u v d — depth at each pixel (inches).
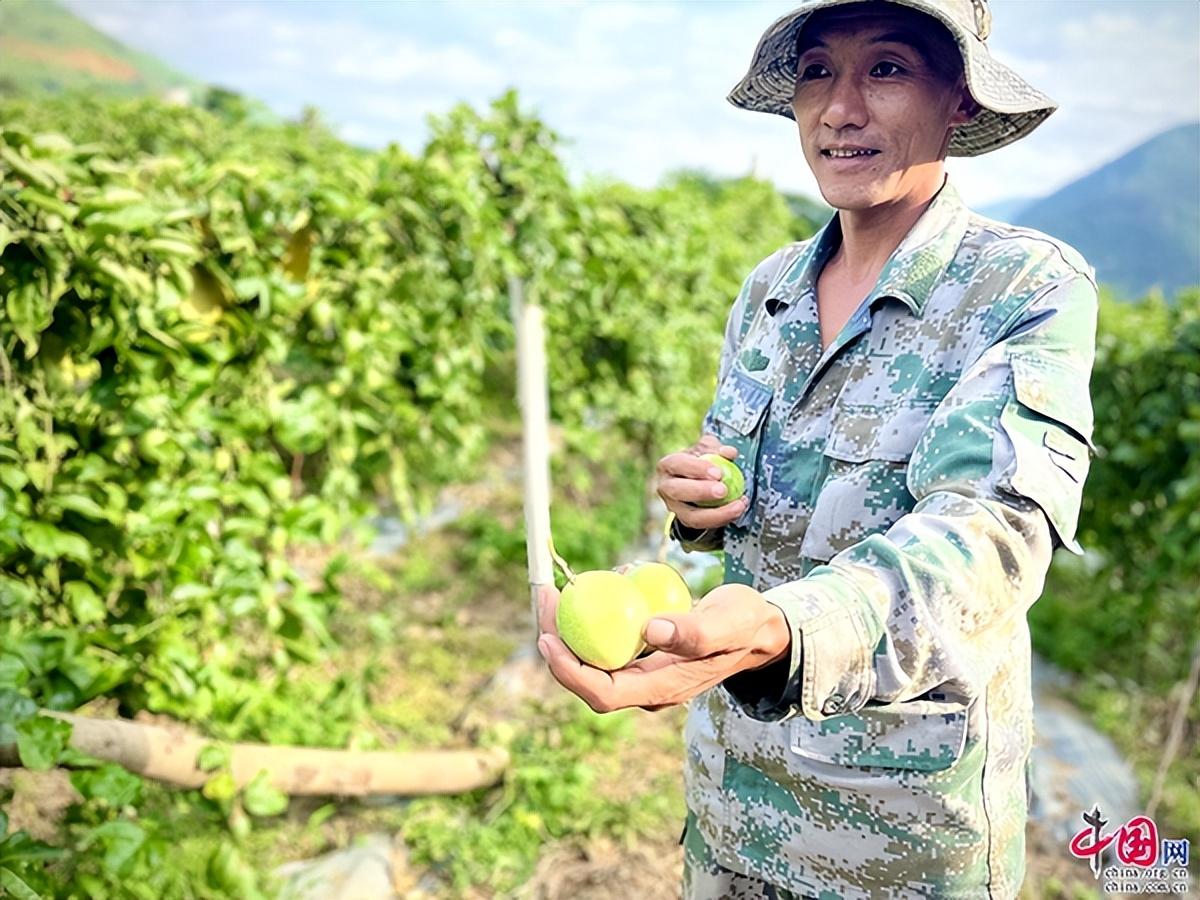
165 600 116.4
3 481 95.8
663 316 227.5
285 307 129.4
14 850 81.5
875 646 42.4
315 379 153.2
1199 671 148.3
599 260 190.5
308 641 164.4
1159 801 154.0
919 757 61.2
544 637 43.9
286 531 130.8
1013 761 64.2
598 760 153.6
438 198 156.8
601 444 243.0
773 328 69.7
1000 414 49.5
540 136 173.0
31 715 83.8
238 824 121.6
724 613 39.6
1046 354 51.4
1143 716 179.9
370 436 165.0
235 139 269.1
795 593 42.3
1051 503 46.2
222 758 113.4
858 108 58.9
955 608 43.3
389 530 236.2
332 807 134.3
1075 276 55.1
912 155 60.2
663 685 42.1
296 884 122.9
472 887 126.0
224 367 129.0
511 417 316.5
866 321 61.2
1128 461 193.2
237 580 120.3
